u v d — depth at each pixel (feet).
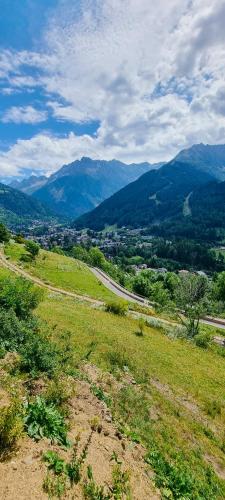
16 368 39.60
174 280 378.94
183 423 52.03
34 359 42.34
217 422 58.75
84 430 32.45
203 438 50.31
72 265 362.53
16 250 332.60
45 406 30.89
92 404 39.70
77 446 28.71
